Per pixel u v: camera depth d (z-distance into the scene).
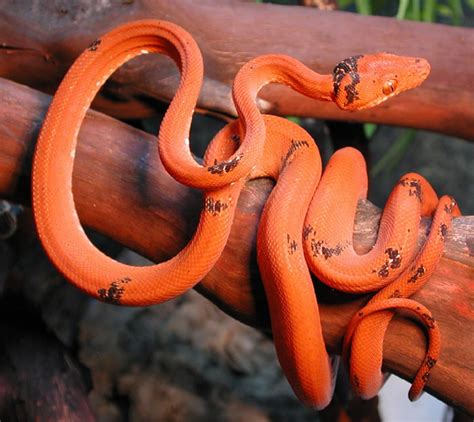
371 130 0.72
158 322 0.70
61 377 0.54
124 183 0.42
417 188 0.38
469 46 0.53
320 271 0.37
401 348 0.38
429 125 0.55
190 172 0.36
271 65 0.41
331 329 0.39
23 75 0.53
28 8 0.51
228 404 0.66
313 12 0.53
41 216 0.40
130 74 0.51
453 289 0.38
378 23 0.53
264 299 0.40
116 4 0.51
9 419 0.53
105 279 0.38
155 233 0.41
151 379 0.67
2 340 0.55
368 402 0.61
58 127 0.41
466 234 0.38
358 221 0.39
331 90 0.41
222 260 0.40
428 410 0.81
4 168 0.43
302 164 0.39
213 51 0.52
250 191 0.40
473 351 0.37
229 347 0.70
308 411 0.66
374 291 0.38
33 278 0.65
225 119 0.50
